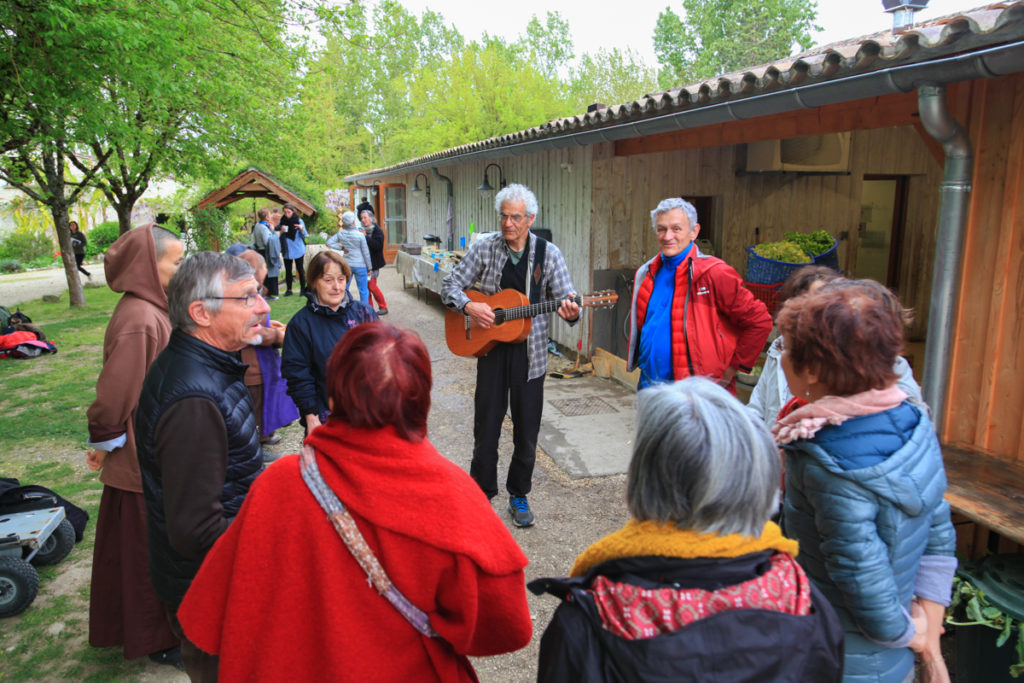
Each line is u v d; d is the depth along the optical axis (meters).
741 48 44.47
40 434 5.41
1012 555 2.43
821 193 7.18
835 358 1.37
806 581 1.08
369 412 1.22
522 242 3.65
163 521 1.70
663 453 1.06
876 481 1.30
